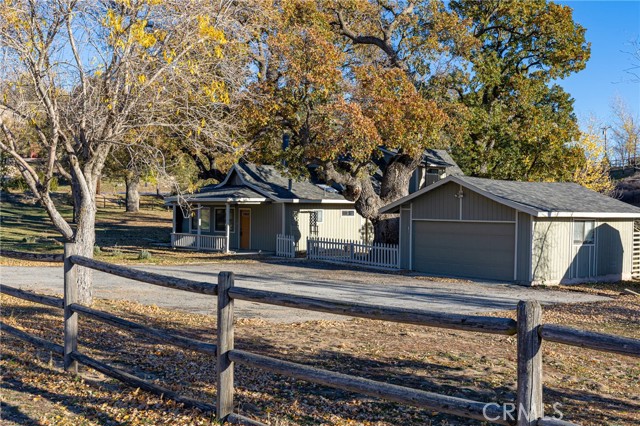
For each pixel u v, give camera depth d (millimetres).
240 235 38219
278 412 6105
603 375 8516
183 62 11758
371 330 11336
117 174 39062
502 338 10789
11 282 19578
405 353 9203
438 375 7910
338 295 18656
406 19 29578
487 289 21094
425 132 26766
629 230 26453
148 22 11641
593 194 27141
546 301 18281
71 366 7184
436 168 38875
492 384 7535
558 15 34344
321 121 26359
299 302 4965
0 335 9078
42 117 12141
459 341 10398
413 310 4316
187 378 7223
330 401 6516
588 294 20594
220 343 5465
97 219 52938
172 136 16656
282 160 31953
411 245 27016
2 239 39062
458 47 29516
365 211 30562
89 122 11773
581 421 6309
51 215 12055
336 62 25781
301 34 25859
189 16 11695
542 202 23281
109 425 5535
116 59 11328
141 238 43719
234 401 6406
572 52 34562
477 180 25281
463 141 31656
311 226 36594
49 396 6348
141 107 11867
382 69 27688
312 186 38562
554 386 7730
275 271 26234
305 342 9867
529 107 34562
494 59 33844
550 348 10312
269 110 24844
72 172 12188
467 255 24781
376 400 6590
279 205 35656
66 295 7262
